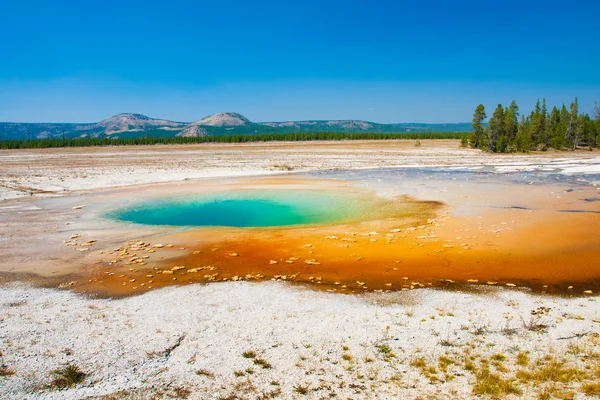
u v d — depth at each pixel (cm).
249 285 1241
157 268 1405
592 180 3559
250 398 714
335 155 6956
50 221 2144
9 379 771
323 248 1609
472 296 1142
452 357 834
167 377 779
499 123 7519
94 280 1297
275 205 2566
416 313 1039
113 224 2078
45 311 1069
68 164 5578
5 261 1484
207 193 3048
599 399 678
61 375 784
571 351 837
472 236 1753
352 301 1118
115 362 828
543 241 1662
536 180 3616
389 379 762
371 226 1967
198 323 994
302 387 741
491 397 699
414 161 5728
